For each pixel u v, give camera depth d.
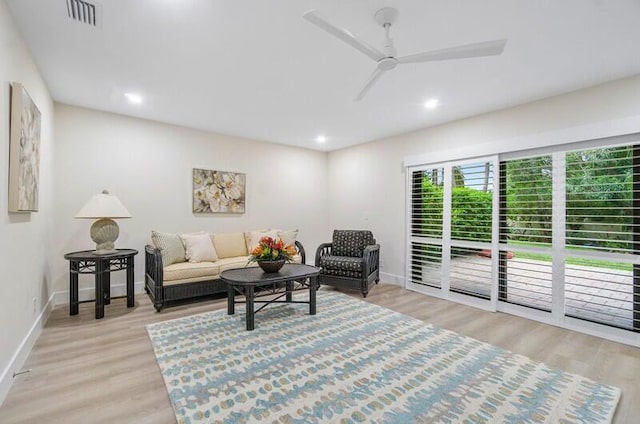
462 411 1.75
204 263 3.91
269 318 3.22
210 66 2.66
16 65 2.07
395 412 1.73
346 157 5.75
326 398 1.85
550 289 3.21
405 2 1.84
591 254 2.96
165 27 2.10
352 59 2.54
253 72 2.77
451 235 4.07
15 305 2.07
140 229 4.10
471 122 3.92
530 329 3.04
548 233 3.24
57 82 2.98
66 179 3.58
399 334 2.84
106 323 3.03
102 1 1.83
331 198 6.07
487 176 3.72
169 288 3.49
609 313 2.83
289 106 3.62
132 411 1.74
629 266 2.77
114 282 3.94
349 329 2.94
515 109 3.51
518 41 2.24
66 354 2.39
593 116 2.95
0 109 1.79
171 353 2.41
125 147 3.98
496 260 3.60
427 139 4.43
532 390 1.96
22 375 2.08
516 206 3.50
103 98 3.39
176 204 4.38
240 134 4.86
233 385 1.98
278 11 1.93
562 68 2.63
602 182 2.91
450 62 2.54
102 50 2.40
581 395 1.91
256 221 5.22
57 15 1.97
